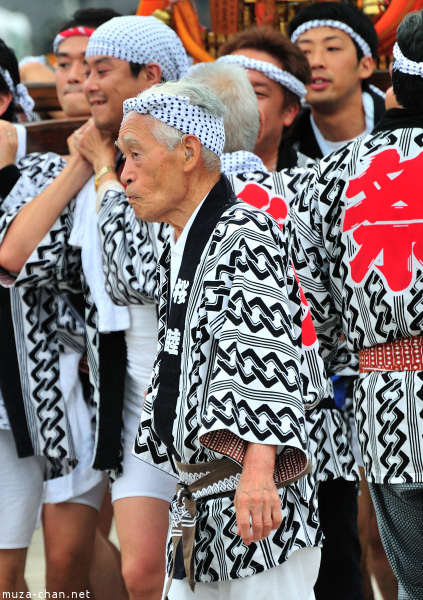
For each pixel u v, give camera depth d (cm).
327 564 979
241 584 742
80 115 1313
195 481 757
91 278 1032
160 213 762
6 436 1080
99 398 1032
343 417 1052
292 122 1177
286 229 879
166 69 1074
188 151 756
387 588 1215
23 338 1073
